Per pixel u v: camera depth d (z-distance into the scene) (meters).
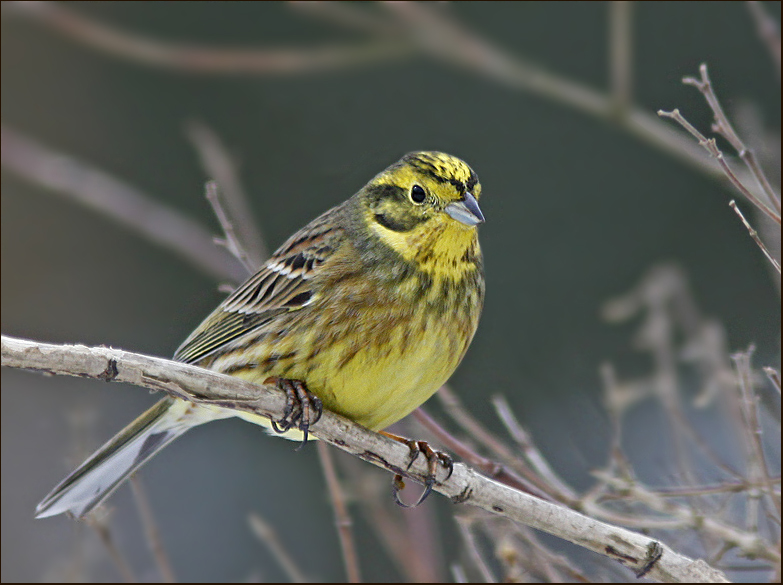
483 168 17.25
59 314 16.92
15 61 18.06
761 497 9.00
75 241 17.25
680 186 16.67
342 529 9.48
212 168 11.41
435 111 17.53
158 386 7.61
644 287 12.77
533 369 15.66
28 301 16.94
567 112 17.19
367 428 8.57
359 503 11.57
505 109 17.44
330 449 10.39
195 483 15.01
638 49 16.34
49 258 17.19
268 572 14.40
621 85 11.82
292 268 8.90
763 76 15.91
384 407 8.61
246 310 9.09
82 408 12.84
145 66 17.94
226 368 8.94
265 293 8.98
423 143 17.44
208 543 14.48
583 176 17.00
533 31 17.30
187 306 16.83
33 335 16.78
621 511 10.09
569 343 16.09
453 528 11.15
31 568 14.00
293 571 10.34
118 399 15.16
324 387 8.51
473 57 12.21
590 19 17.20
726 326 15.88
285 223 17.30
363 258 8.72
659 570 7.99
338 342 8.48
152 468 15.06
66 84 18.05
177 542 14.45
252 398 8.02
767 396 10.09
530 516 8.22
